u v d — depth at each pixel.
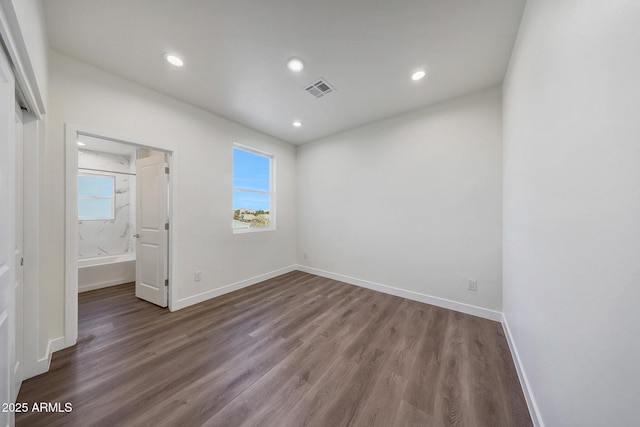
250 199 3.72
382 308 2.69
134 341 1.98
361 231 3.48
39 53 1.35
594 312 0.73
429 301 2.82
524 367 1.48
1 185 0.90
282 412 1.28
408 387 1.47
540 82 1.22
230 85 2.37
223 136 3.14
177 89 2.44
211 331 2.15
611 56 0.66
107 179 4.37
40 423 1.19
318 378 1.55
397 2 1.45
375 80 2.28
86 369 1.61
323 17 1.55
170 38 1.73
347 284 3.57
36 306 1.54
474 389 1.46
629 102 0.58
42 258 1.72
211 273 2.99
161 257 2.68
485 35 1.71
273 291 3.26
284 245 4.16
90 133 2.00
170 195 2.63
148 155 3.09
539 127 1.24
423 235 2.88
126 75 2.18
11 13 0.85
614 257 0.64
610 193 0.66
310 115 3.08
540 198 1.22
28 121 1.53
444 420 1.24
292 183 4.32
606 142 0.68
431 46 1.83
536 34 1.27
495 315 2.39
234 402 1.34
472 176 2.54
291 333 2.13
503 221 2.32
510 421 1.24
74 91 1.92
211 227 2.99
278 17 1.55
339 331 2.16
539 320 1.22
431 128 2.81
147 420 1.22
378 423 1.22
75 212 1.91
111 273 3.48
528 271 1.43
